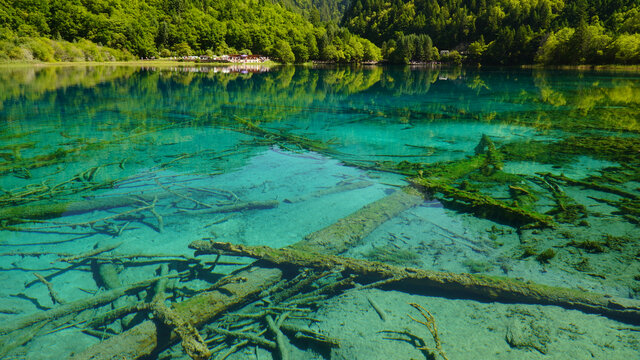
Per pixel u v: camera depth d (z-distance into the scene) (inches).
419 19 5516.7
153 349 111.9
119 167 288.7
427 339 114.5
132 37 3036.4
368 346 112.2
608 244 164.6
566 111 590.6
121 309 124.3
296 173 277.1
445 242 172.9
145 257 160.6
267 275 144.3
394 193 225.5
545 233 177.6
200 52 3752.5
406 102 733.9
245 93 869.8
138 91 862.5
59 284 141.0
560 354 105.5
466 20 5022.1
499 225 189.0
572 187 237.1
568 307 125.3
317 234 173.6
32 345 111.0
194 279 146.4
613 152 321.7
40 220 193.3
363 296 138.6
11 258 157.8
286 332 120.6
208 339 117.0
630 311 118.3
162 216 201.5
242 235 181.3
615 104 670.5
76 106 610.2
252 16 4901.6
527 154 319.9
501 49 3932.1
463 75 1891.0
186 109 598.9
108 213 205.8
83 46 2480.3
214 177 267.6
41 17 2588.6
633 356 103.6
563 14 4062.5
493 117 539.5
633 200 210.4
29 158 308.5
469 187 242.1
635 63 2536.9
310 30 4692.4
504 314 124.4
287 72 2090.3
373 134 422.9
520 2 4753.9
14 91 804.6
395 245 170.6
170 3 4237.2
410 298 136.4
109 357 103.6
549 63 3223.4
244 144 363.6
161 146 356.5
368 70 2635.3
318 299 138.1
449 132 433.4
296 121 504.7
